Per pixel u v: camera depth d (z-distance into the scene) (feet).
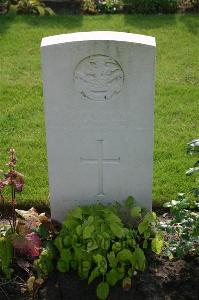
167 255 8.37
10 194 9.90
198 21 15.81
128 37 8.25
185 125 11.69
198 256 8.77
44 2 17.07
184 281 8.44
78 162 8.87
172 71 13.61
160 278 8.48
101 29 15.34
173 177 10.28
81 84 8.36
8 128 11.59
